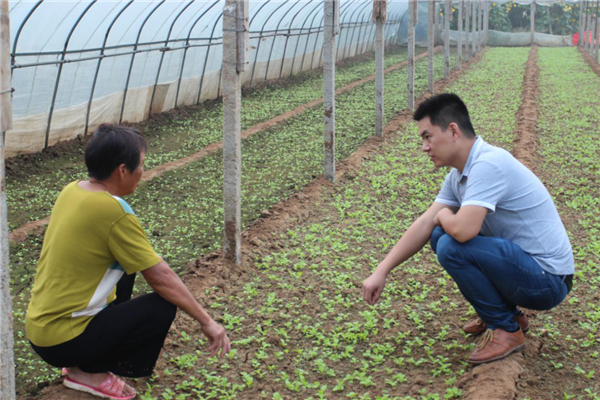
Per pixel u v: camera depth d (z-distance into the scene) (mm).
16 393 4191
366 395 4035
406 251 4488
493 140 12562
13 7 9414
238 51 5840
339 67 28391
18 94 10484
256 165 11281
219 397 4117
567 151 11578
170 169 10750
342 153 12148
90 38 11828
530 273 4105
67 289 3559
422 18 39156
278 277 6195
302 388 4234
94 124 13000
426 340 4844
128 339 3717
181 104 16641
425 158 11406
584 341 4719
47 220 8062
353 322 5211
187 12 14438
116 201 3549
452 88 20609
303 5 20812
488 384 3951
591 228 7449
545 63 28109
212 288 5820
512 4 44438
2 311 3281
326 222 7969
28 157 10953
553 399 4012
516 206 4152
